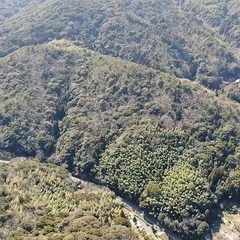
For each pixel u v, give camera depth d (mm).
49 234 86875
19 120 160250
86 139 148875
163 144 141750
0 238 84750
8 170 119000
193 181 128250
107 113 159750
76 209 103938
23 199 102188
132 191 127375
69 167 146125
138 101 161000
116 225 96312
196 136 145625
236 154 140000
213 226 121688
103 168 138375
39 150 154000
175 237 118438
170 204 121688
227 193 129875
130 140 143125
